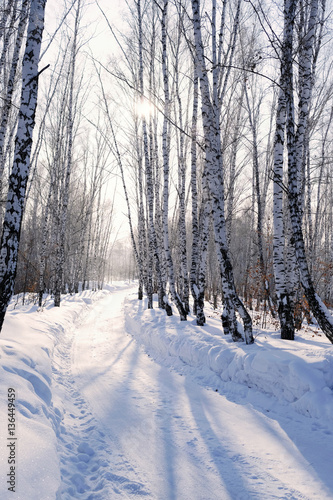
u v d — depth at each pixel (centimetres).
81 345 975
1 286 416
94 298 2569
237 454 369
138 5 1103
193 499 296
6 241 422
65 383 615
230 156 1416
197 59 679
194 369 692
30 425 329
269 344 630
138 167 1697
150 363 787
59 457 345
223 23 834
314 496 292
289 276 966
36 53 450
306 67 748
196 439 406
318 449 365
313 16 710
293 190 571
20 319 866
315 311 548
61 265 1602
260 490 305
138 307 1630
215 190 712
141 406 515
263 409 486
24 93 440
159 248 1811
